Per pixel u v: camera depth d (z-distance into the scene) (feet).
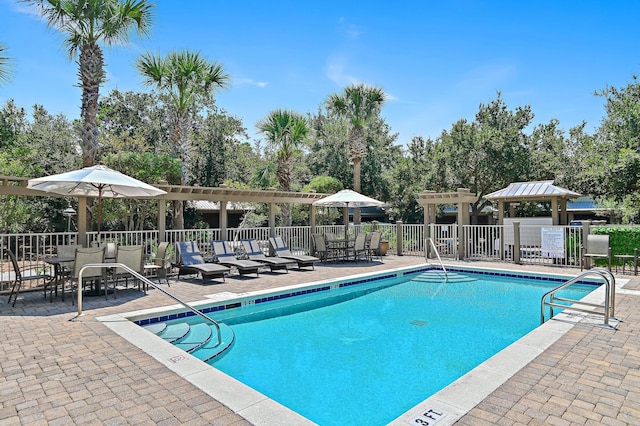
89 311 22.88
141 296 27.43
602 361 14.76
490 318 26.17
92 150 43.21
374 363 18.54
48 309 23.38
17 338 17.69
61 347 16.47
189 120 54.34
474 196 49.26
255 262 37.27
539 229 49.90
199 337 20.95
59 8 39.01
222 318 25.84
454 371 17.56
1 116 69.77
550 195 50.75
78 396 11.91
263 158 112.98
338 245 51.52
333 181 84.89
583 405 11.34
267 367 18.10
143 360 14.94
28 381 13.03
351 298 32.32
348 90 65.72
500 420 10.50
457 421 10.47
